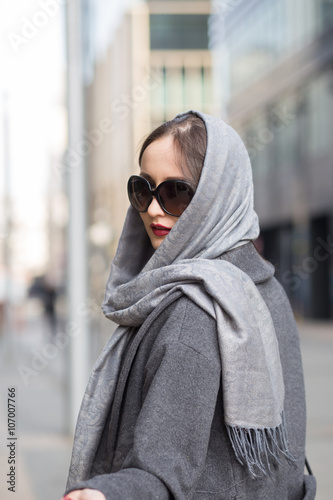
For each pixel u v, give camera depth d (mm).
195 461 1192
